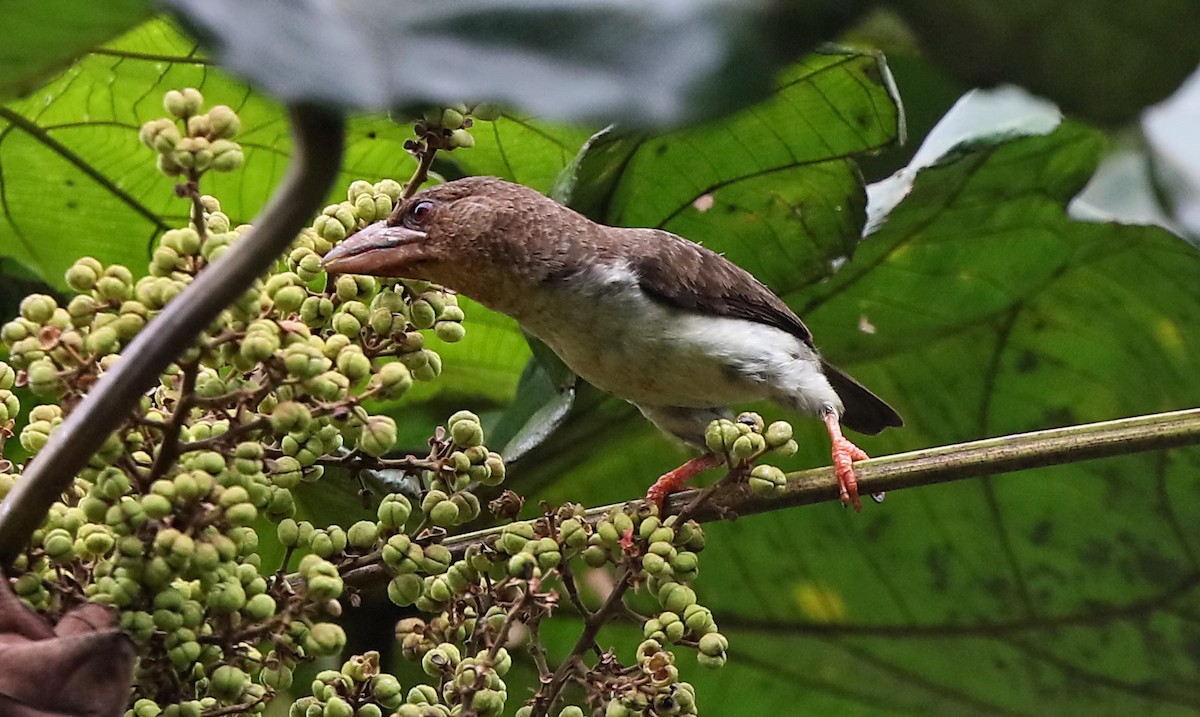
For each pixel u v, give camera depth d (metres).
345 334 5.00
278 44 2.08
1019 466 5.95
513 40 2.18
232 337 4.15
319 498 7.14
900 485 6.06
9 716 3.45
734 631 8.77
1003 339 8.53
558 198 7.10
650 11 2.15
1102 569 8.60
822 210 8.00
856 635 8.79
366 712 4.60
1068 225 7.92
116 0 2.58
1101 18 2.20
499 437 7.95
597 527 5.45
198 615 4.07
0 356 7.71
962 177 7.64
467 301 8.59
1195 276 7.96
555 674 5.11
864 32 2.32
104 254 7.86
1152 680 8.66
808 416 8.32
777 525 8.66
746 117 7.39
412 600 4.97
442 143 5.36
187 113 4.32
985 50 2.19
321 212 5.20
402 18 2.22
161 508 3.98
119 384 3.68
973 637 8.73
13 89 2.74
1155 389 8.45
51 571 4.16
